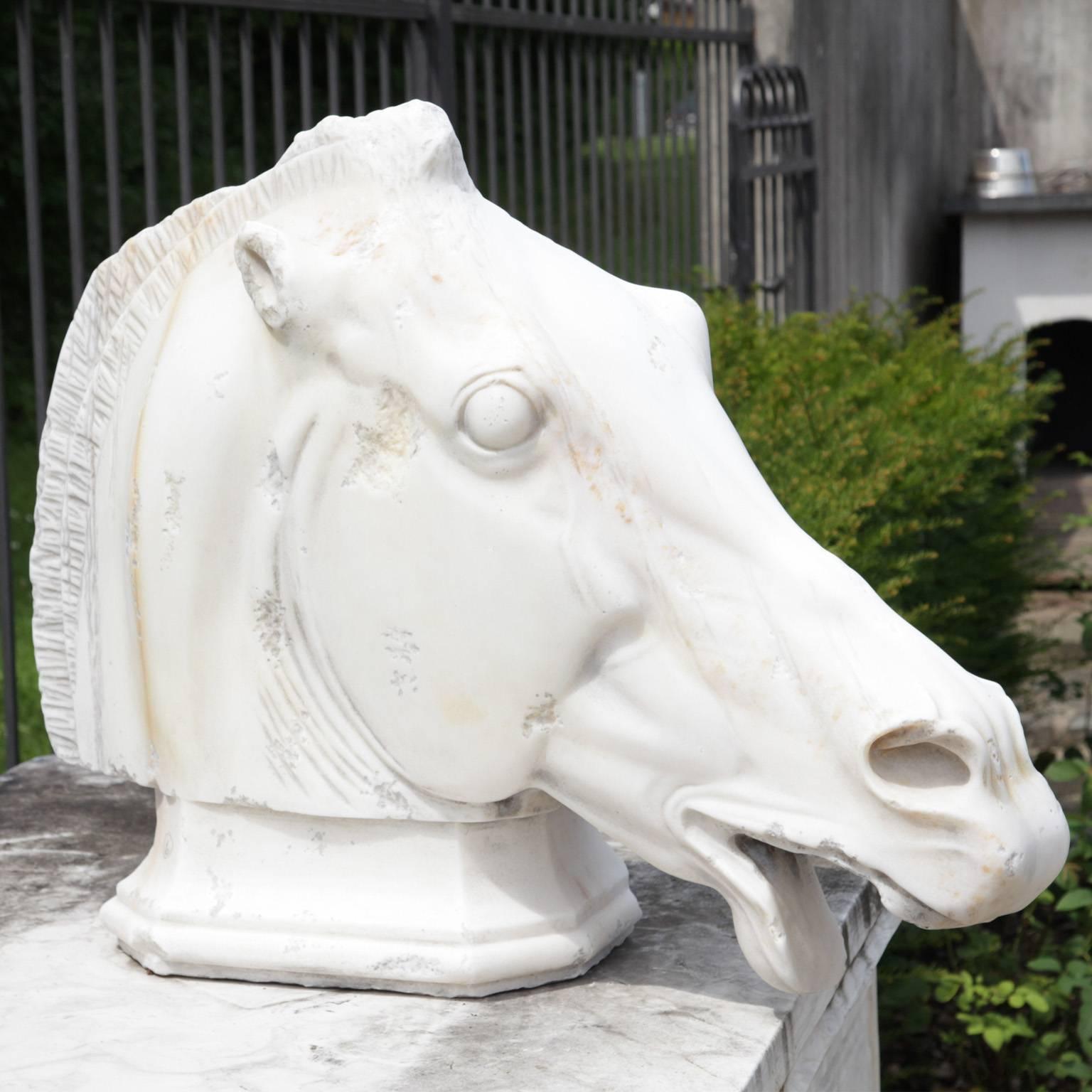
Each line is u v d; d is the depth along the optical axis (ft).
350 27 23.75
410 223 4.62
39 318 10.25
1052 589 22.47
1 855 6.51
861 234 25.00
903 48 27.53
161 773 5.08
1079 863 10.28
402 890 4.89
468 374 4.40
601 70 16.66
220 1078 4.41
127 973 5.16
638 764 4.50
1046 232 28.63
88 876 6.23
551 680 4.51
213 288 4.98
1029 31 31.40
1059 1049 10.42
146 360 5.06
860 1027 6.27
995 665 14.84
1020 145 31.91
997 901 4.15
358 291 4.57
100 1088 4.36
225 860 5.05
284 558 4.81
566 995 4.91
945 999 9.64
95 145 25.55
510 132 13.85
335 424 4.65
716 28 19.33
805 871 4.70
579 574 4.42
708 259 19.33
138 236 5.22
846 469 10.86
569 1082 4.35
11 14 24.18
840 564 4.42
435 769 4.68
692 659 4.42
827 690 4.25
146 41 10.57
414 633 4.60
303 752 4.88
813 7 21.62
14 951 5.39
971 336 19.10
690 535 4.45
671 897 5.79
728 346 13.42
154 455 4.91
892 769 4.24
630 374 4.51
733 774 4.41
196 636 4.93
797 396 11.96
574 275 4.70
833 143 22.99
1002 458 15.34
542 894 4.95
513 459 4.43
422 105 4.81
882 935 6.04
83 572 5.41
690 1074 4.40
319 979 4.94
